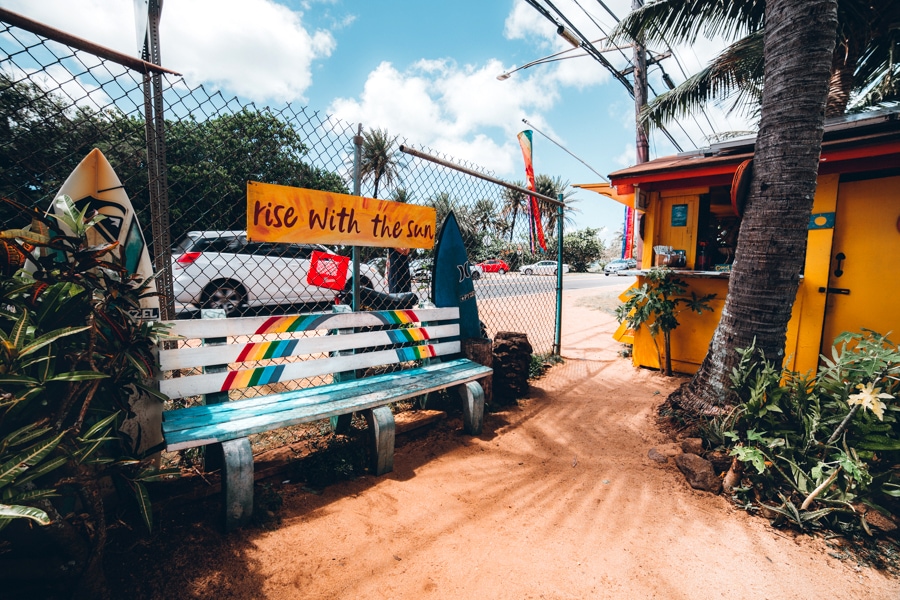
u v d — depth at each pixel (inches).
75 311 59.6
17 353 46.6
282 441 108.0
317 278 111.7
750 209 114.2
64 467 52.4
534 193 186.7
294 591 64.1
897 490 81.0
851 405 88.9
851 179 146.6
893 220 140.2
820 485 83.1
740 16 228.8
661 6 228.4
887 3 196.2
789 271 109.3
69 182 75.7
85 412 54.2
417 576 68.8
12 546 58.6
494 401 149.9
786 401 98.6
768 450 93.9
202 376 87.2
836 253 150.3
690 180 180.4
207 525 75.8
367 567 70.1
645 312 178.4
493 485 97.8
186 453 92.0
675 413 127.8
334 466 96.5
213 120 109.9
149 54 92.3
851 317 148.3
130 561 65.6
